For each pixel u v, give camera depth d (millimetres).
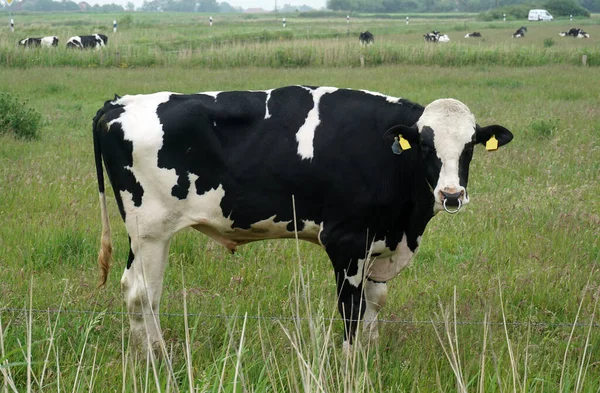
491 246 7973
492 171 11188
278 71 27234
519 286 6746
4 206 8945
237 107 5562
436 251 7930
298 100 5605
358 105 5566
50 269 7258
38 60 29109
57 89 21453
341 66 30250
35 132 13820
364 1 181000
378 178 5449
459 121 5285
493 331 5738
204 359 5332
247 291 6668
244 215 5633
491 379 4672
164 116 5520
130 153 5516
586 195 9852
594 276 6980
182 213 5641
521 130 14242
